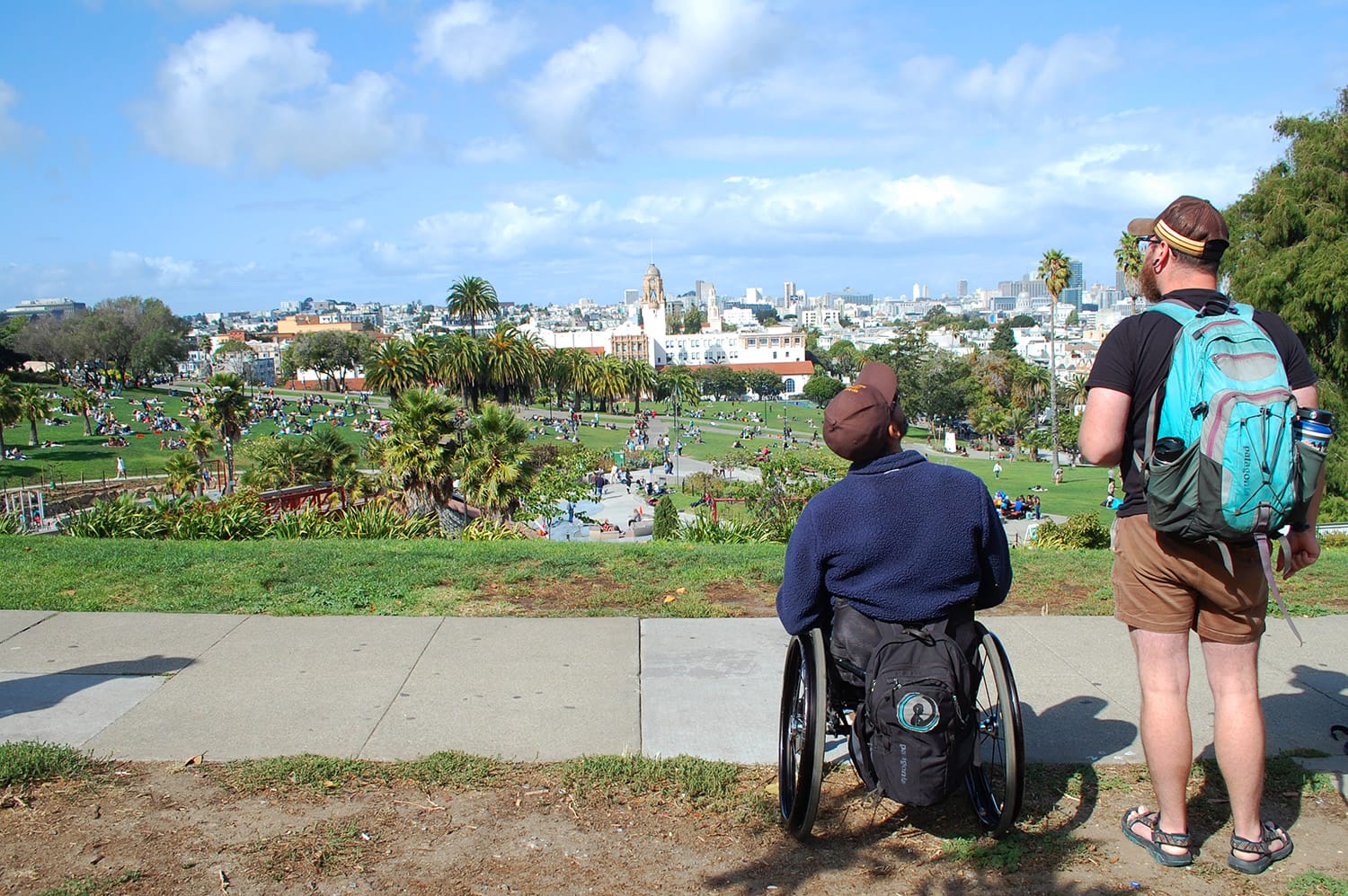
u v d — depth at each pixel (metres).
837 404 3.18
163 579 6.70
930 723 2.82
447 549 7.95
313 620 5.79
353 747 3.96
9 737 4.04
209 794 3.53
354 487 23.61
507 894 2.93
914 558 3.07
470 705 4.43
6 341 129.75
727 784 3.65
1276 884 3.01
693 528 11.31
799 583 3.23
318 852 3.13
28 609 6.03
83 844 3.17
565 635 5.48
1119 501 3.19
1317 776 3.73
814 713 3.06
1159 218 3.13
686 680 4.77
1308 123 25.11
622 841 3.25
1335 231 23.75
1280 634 5.61
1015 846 3.21
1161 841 3.14
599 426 103.19
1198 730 4.20
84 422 75.56
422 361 102.12
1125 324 3.06
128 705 4.41
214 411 47.84
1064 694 4.65
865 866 3.11
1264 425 2.66
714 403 168.50
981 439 102.75
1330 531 19.47
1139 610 3.12
